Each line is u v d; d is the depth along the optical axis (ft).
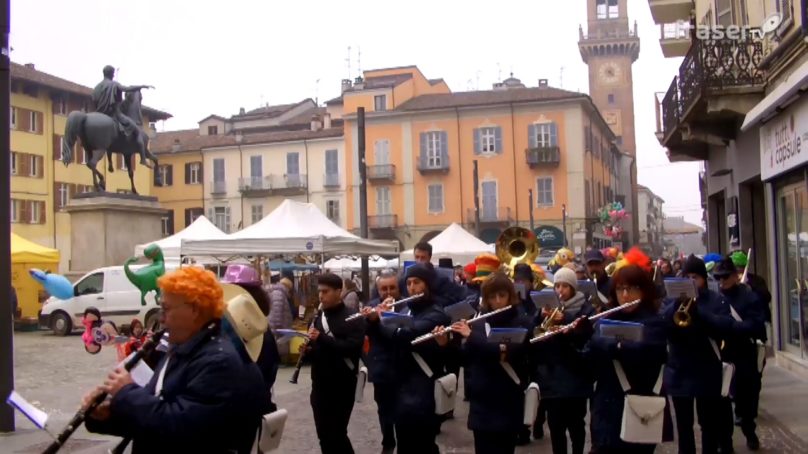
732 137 52.37
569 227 169.78
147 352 11.09
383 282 24.93
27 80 149.28
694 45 48.24
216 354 10.71
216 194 194.90
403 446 20.71
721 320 21.76
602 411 17.89
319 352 21.86
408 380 20.53
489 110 174.29
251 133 209.77
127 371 10.83
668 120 60.54
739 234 52.54
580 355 21.29
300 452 27.02
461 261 75.97
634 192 259.80
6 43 28.81
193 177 197.36
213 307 10.99
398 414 20.39
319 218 57.21
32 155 153.07
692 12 64.85
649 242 302.04
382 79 196.34
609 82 266.57
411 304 21.18
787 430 28.45
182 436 10.30
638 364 17.47
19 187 149.69
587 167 175.11
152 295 74.28
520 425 18.47
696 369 22.03
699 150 64.44
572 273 23.02
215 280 11.24
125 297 74.90
